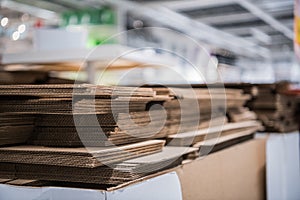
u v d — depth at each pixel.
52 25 4.98
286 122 2.79
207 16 6.21
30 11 4.74
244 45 8.81
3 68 2.88
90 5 4.93
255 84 2.62
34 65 2.85
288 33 7.76
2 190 1.12
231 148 1.82
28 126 1.21
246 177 1.98
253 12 5.84
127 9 5.39
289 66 11.66
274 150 2.25
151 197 1.12
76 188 1.05
